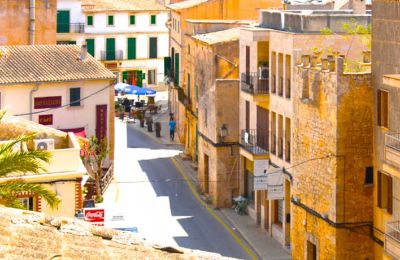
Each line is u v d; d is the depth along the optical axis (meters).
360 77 64.88
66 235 25.00
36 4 117.81
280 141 79.88
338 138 65.00
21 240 24.06
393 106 62.03
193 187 101.06
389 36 62.88
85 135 102.75
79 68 103.69
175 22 138.88
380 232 64.81
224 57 97.38
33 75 100.69
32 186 49.78
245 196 91.31
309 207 69.69
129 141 129.38
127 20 174.75
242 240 81.06
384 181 64.38
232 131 92.44
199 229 84.31
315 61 69.75
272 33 82.50
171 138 130.25
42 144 62.59
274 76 82.31
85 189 84.25
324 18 78.88
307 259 70.31
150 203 93.25
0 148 49.41
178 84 133.00
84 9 169.00
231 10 124.44
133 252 25.50
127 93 148.88
